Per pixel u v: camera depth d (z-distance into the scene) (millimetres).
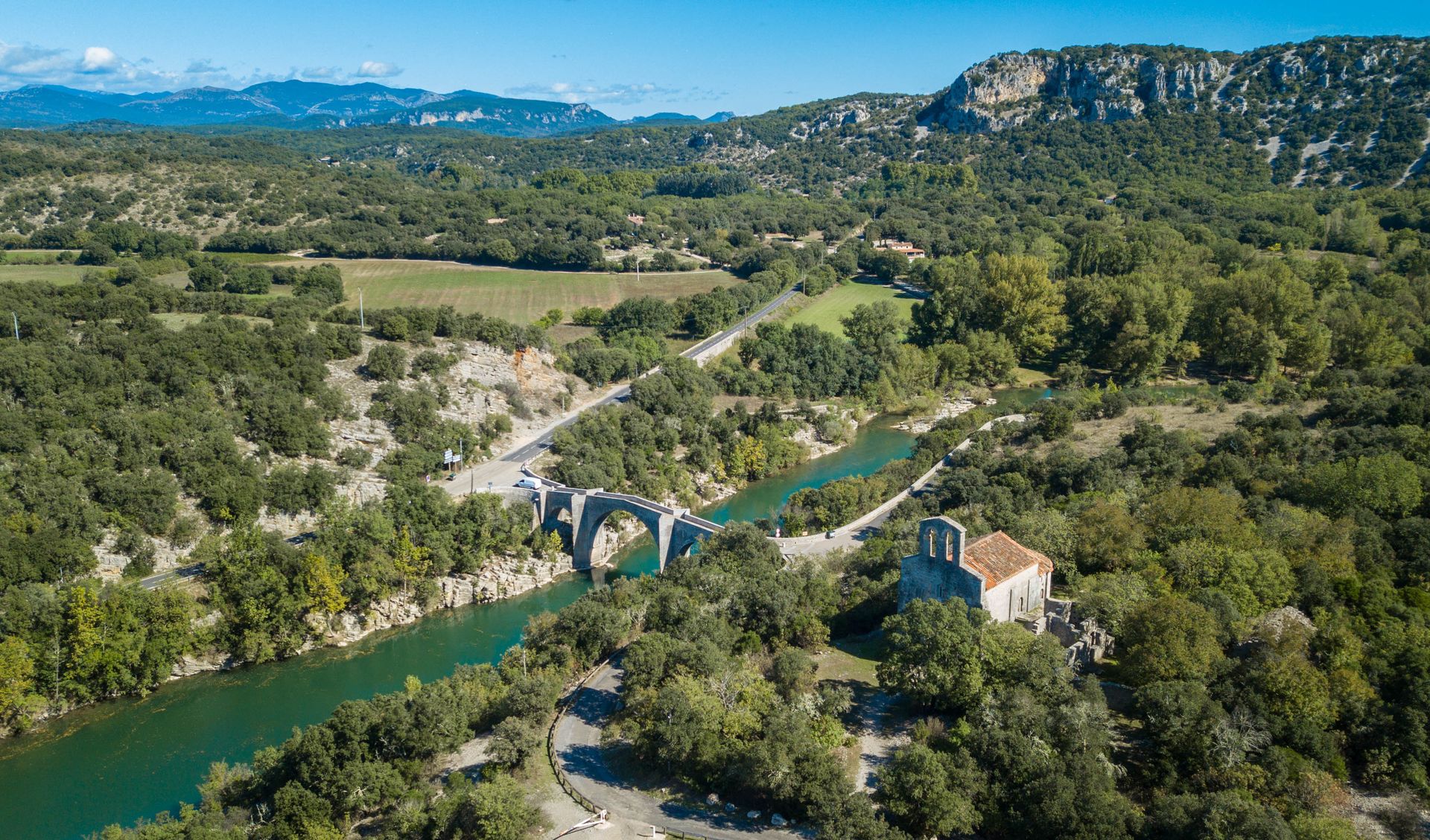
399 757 94688
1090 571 117312
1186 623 90938
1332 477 129000
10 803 100750
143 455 142750
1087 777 76812
